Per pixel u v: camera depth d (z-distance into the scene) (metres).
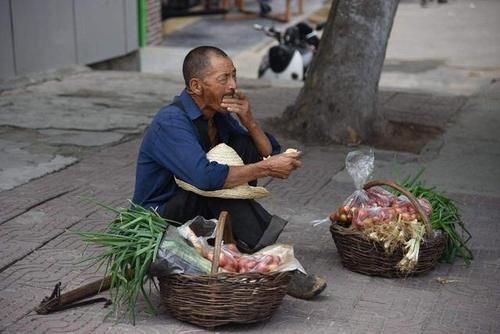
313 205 6.04
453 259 4.94
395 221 4.51
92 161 7.05
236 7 21.16
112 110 9.12
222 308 3.84
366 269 4.66
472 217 5.90
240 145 4.39
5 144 7.48
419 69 14.00
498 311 4.31
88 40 12.39
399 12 21.66
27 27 10.75
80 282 4.51
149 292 4.35
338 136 7.89
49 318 4.05
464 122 9.05
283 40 12.12
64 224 5.42
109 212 5.71
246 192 4.13
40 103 9.37
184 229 3.99
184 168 4.00
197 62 4.07
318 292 4.32
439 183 6.76
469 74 13.55
